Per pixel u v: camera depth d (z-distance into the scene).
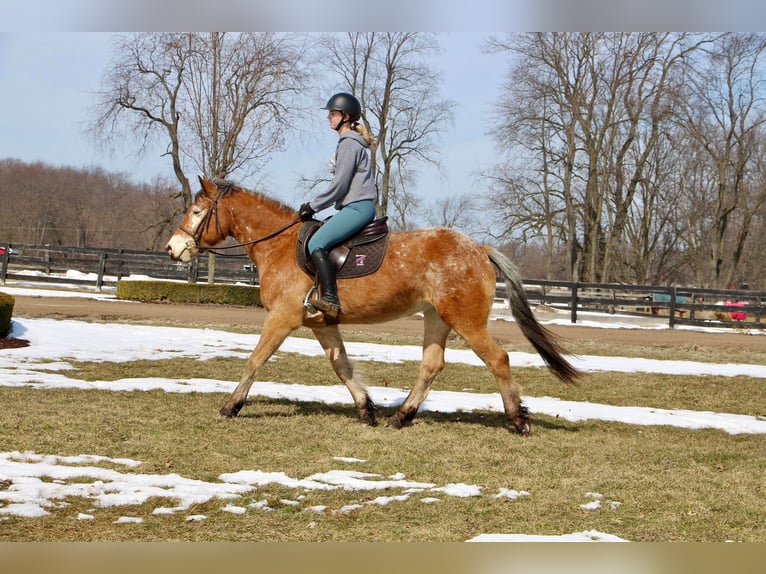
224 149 23.98
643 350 17.03
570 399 9.97
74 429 6.39
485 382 11.03
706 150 39.34
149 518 4.38
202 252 7.73
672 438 7.47
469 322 6.90
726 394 10.80
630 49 35.38
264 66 23.83
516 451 6.43
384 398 9.08
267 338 7.18
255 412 7.70
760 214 44.03
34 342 12.48
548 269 39.47
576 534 4.37
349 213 6.91
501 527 4.47
